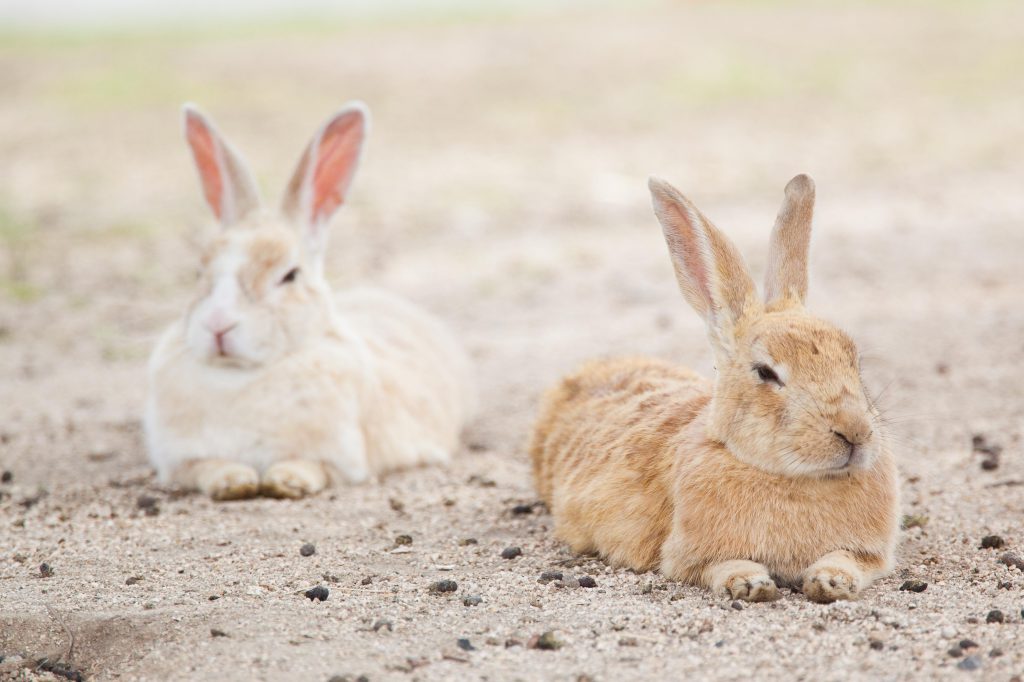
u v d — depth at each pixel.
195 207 34.50
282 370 15.69
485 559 12.64
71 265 28.66
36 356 22.45
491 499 15.11
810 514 11.20
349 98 51.00
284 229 16.05
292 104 49.44
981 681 9.27
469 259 29.22
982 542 12.64
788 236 12.45
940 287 24.78
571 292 26.28
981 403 17.98
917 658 9.68
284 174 35.84
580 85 53.06
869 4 70.94
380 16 79.00
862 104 48.31
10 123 47.50
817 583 10.83
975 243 28.48
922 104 47.94
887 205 33.22
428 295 26.28
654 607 10.88
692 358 20.88
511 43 63.66
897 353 20.56
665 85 52.75
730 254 11.84
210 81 55.12
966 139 42.06
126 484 15.90
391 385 17.02
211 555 12.80
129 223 32.56
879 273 26.14
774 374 11.09
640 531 12.02
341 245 30.69
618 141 43.12
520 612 10.92
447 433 17.92
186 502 15.01
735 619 10.51
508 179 37.94
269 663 9.96
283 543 13.25
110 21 85.62
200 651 10.25
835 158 39.72
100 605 11.38
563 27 68.62
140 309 25.25
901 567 12.02
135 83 54.69
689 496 11.38
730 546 11.23
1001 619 10.38
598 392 14.20
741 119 46.16
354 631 10.58
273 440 15.66
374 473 16.38
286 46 64.88
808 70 54.78
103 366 21.97
